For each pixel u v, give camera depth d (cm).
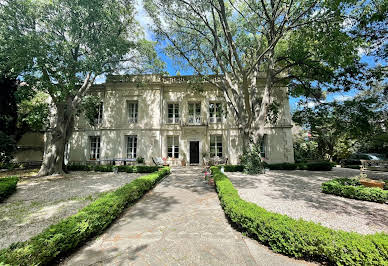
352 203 493
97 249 282
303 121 1234
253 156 1040
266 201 509
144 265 241
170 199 555
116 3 935
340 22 748
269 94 1026
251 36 1180
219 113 1456
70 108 1056
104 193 627
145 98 1530
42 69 803
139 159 1404
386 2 597
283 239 266
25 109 1446
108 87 1550
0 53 744
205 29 1122
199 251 275
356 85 923
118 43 948
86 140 1546
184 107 1559
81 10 784
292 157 1416
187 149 1507
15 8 747
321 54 772
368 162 1053
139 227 362
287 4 927
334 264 236
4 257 196
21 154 1585
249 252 272
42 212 448
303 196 561
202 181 841
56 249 241
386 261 199
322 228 262
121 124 1502
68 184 787
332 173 1052
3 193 555
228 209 383
